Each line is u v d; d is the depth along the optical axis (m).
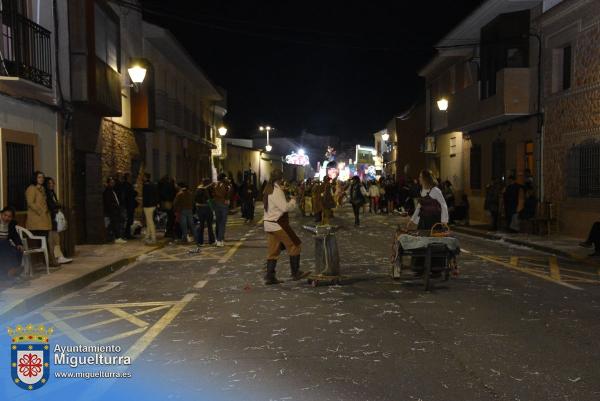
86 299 9.22
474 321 7.16
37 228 11.37
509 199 18.78
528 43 20.38
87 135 16.58
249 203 25.45
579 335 6.51
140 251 14.75
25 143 12.15
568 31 17.70
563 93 17.94
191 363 5.67
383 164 59.22
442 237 9.35
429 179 9.95
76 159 16.48
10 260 9.60
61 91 13.84
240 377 5.22
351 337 6.47
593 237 13.31
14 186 11.79
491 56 22.83
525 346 6.09
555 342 6.23
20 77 11.56
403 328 6.84
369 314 7.57
